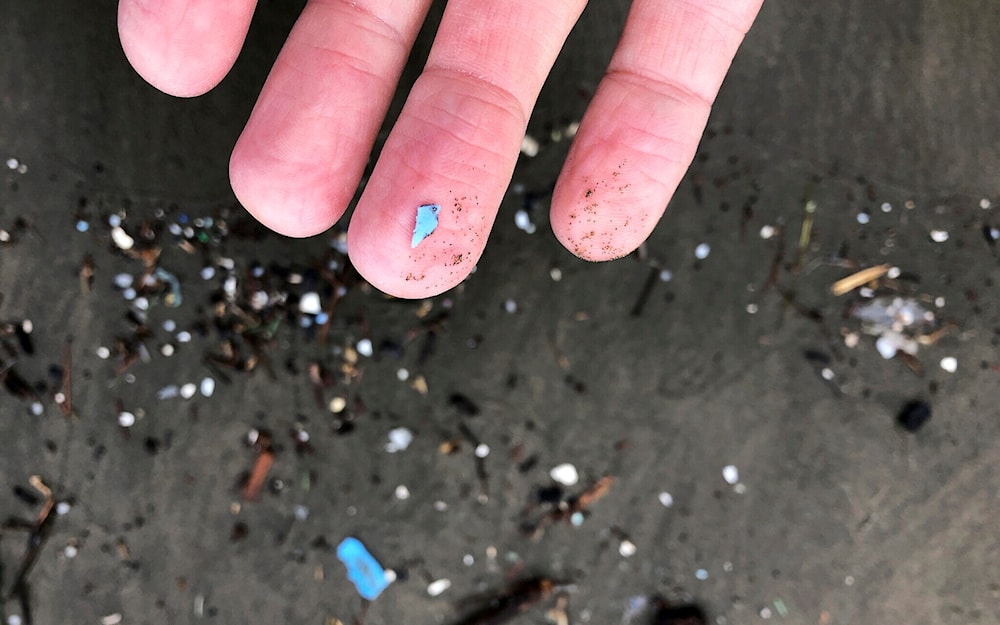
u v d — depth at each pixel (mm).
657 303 139
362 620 139
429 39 133
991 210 139
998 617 140
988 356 140
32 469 137
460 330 139
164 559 138
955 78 139
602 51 136
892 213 139
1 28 133
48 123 134
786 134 139
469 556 139
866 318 139
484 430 140
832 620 141
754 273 139
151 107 134
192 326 137
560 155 137
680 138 115
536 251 139
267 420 139
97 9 133
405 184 109
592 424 140
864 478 141
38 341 137
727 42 114
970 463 140
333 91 111
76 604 138
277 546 139
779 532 140
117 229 136
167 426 138
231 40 109
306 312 138
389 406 139
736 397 140
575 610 139
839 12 137
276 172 111
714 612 140
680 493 140
